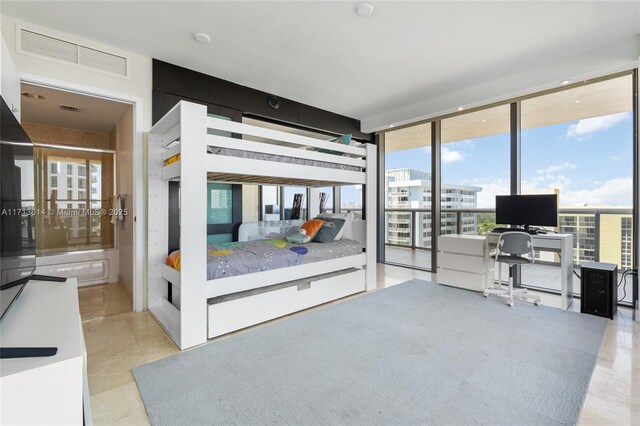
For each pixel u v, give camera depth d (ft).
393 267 16.49
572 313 9.53
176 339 7.43
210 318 7.70
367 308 9.95
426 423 4.71
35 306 4.52
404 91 13.09
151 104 9.98
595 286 9.38
